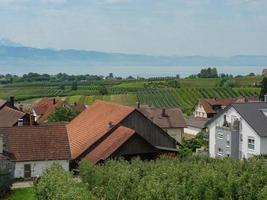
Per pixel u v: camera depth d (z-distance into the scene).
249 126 76.25
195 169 45.69
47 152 62.72
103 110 71.56
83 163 52.16
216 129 84.50
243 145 78.31
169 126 108.62
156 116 110.00
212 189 40.00
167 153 62.25
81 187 48.56
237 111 79.00
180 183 40.78
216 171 44.06
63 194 35.69
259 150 74.06
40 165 61.81
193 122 131.38
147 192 35.66
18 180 60.50
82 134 68.94
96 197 45.59
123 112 66.38
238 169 47.69
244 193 39.84
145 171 45.78
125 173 41.78
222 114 84.25
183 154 68.81
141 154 59.44
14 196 51.50
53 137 64.75
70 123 76.56
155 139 67.56
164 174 42.38
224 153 81.94
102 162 56.88
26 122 83.94
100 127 66.19
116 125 64.06
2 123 85.00
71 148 67.38
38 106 134.25
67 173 43.38
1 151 60.25
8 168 58.59
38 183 44.84
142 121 66.44
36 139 63.97
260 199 37.91
